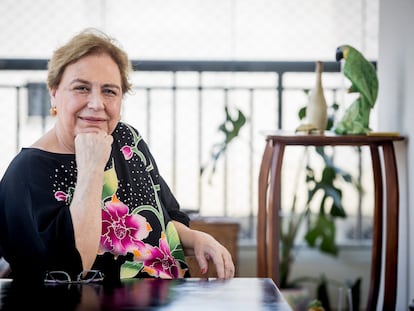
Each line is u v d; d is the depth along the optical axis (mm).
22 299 1651
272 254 3129
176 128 4457
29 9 4621
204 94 4418
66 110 2080
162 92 4438
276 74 4281
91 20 4641
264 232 3262
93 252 1948
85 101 2074
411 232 3244
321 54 4621
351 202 4434
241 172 4473
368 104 3189
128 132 2340
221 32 4668
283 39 4645
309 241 3949
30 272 1990
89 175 1980
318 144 3109
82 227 1929
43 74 4430
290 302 3861
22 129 4426
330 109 3975
